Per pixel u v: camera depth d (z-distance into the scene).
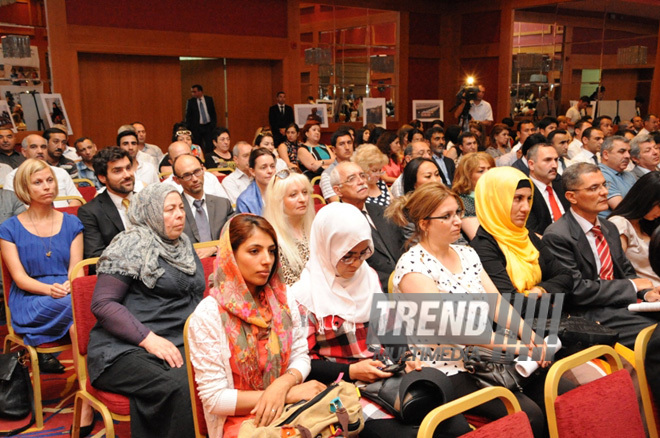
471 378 2.32
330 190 4.96
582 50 12.95
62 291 3.37
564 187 3.30
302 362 2.24
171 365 2.54
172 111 11.11
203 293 2.91
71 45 9.54
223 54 11.34
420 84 14.93
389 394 2.06
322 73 12.99
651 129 10.41
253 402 2.07
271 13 11.92
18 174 3.55
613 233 3.38
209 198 4.39
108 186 3.90
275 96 12.51
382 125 13.57
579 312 3.09
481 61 14.61
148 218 2.80
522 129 9.13
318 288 2.35
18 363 3.21
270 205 3.32
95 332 2.68
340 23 13.13
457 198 2.53
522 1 13.55
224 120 12.05
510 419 1.67
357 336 2.37
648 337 2.12
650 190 3.38
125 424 3.20
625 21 12.11
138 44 10.26
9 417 3.16
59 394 3.60
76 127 9.73
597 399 1.86
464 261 2.63
